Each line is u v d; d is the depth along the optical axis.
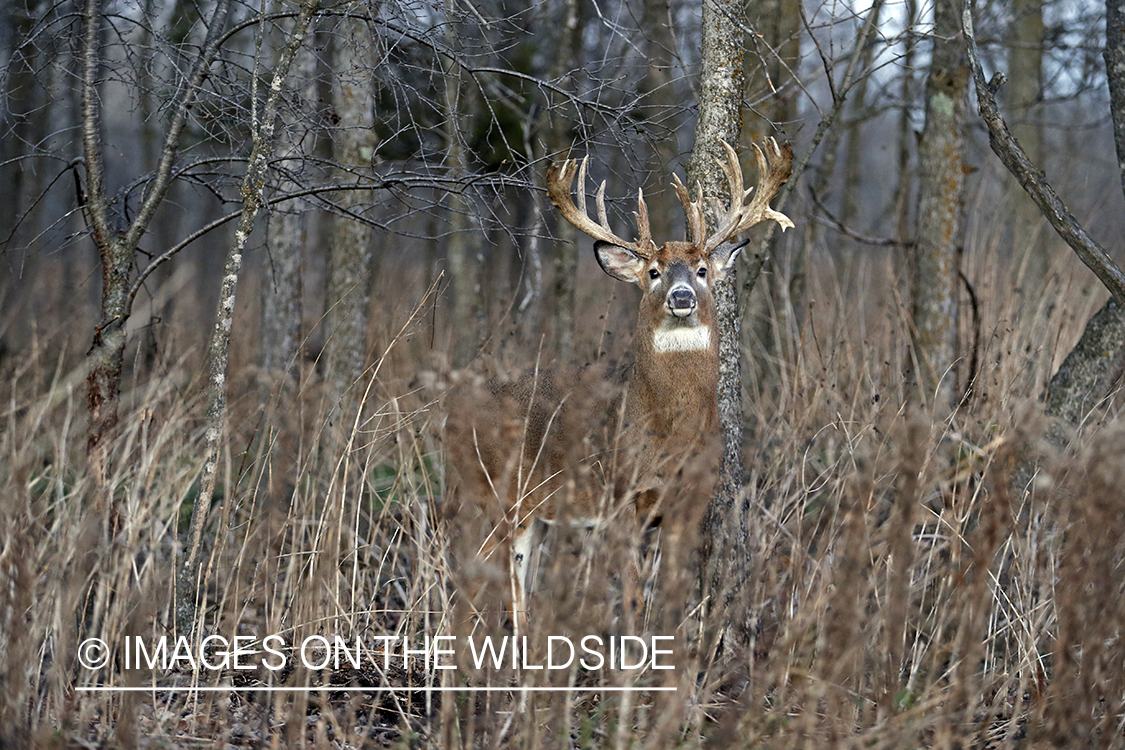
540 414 8.91
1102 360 9.44
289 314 12.47
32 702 6.95
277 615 7.76
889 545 7.36
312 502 8.53
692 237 8.75
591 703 7.65
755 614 7.54
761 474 10.32
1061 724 6.28
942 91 11.76
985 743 7.17
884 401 9.16
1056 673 6.56
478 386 7.95
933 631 7.86
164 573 8.04
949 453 9.47
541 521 9.45
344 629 8.72
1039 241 17.45
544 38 19.22
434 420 9.17
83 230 8.98
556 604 6.46
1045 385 11.33
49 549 7.38
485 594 7.63
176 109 8.72
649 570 8.55
